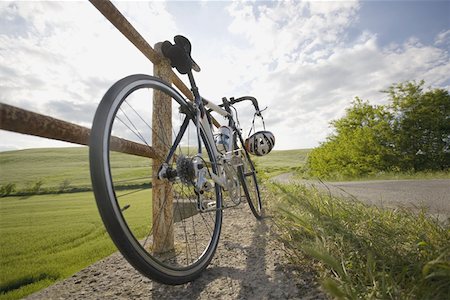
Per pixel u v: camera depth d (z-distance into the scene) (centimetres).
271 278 125
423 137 1716
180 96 149
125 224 93
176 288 124
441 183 663
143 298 116
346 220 175
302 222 159
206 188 145
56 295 120
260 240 184
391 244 124
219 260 156
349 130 2023
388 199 347
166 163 129
